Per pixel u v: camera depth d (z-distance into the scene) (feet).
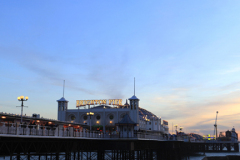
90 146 238.68
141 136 252.42
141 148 273.75
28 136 139.23
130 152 236.63
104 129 463.42
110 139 236.02
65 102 488.44
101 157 240.12
